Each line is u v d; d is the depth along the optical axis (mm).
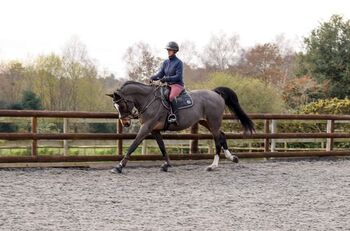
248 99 21078
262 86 21578
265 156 11836
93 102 27625
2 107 25719
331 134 12758
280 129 15344
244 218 6000
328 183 8906
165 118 9500
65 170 9531
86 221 5609
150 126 9398
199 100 9875
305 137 12344
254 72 42750
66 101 28156
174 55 9570
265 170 10320
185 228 5406
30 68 29969
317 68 29172
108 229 5270
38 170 9391
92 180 8484
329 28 29188
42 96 28328
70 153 12820
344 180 9297
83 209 6238
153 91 9477
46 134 9648
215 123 10117
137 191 7586
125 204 6621
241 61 49625
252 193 7734
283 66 44844
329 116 12758
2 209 6078
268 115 11875
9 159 9336
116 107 9188
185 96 9617
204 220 5824
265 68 42812
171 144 13414
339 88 28312
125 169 9930
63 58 29422
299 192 7941
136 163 10539
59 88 28219
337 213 6457
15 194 7035
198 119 9844
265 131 11961
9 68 30812
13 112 9383
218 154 10312
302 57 30703
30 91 26031
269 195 7605
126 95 9195
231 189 8031
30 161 9508
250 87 21250
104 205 6520
